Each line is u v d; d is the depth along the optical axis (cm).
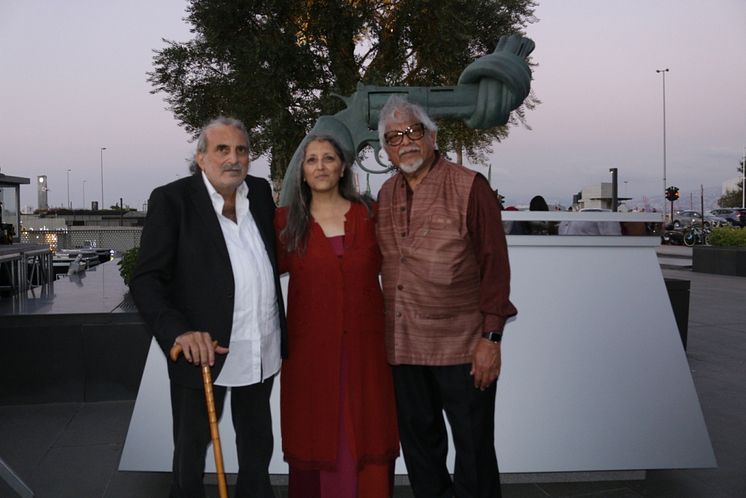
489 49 1055
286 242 238
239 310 222
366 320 237
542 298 322
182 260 219
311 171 233
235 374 224
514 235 322
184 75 1098
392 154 230
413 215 227
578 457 312
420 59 1062
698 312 889
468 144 1252
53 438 387
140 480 327
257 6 970
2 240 977
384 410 241
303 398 237
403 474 316
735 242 1477
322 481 241
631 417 316
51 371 454
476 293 228
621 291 328
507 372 315
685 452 316
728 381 525
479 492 233
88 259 1355
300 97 1030
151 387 318
